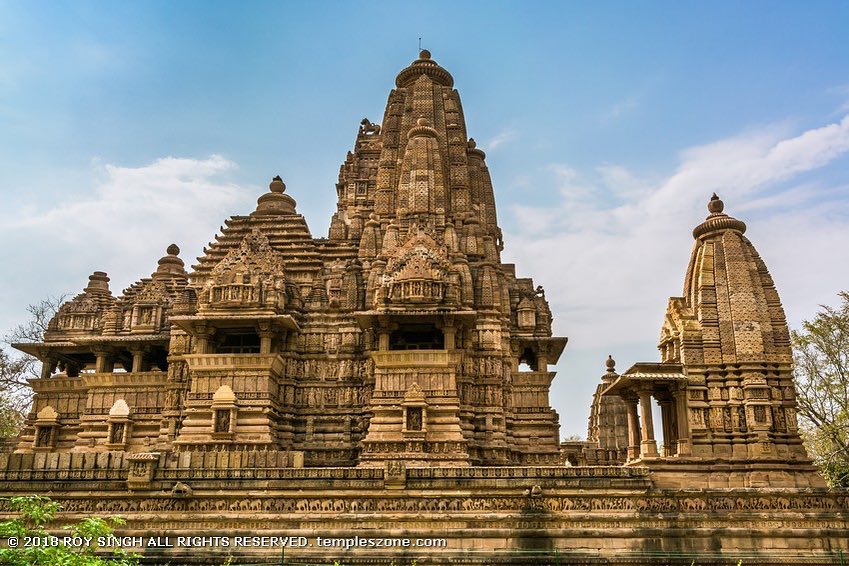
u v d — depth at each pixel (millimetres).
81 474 28125
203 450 33500
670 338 32125
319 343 37781
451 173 44688
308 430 36094
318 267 40625
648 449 29109
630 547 25984
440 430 33250
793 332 43531
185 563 26281
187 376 37938
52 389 41156
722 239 31859
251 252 37062
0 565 14641
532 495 26828
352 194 54625
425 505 27156
